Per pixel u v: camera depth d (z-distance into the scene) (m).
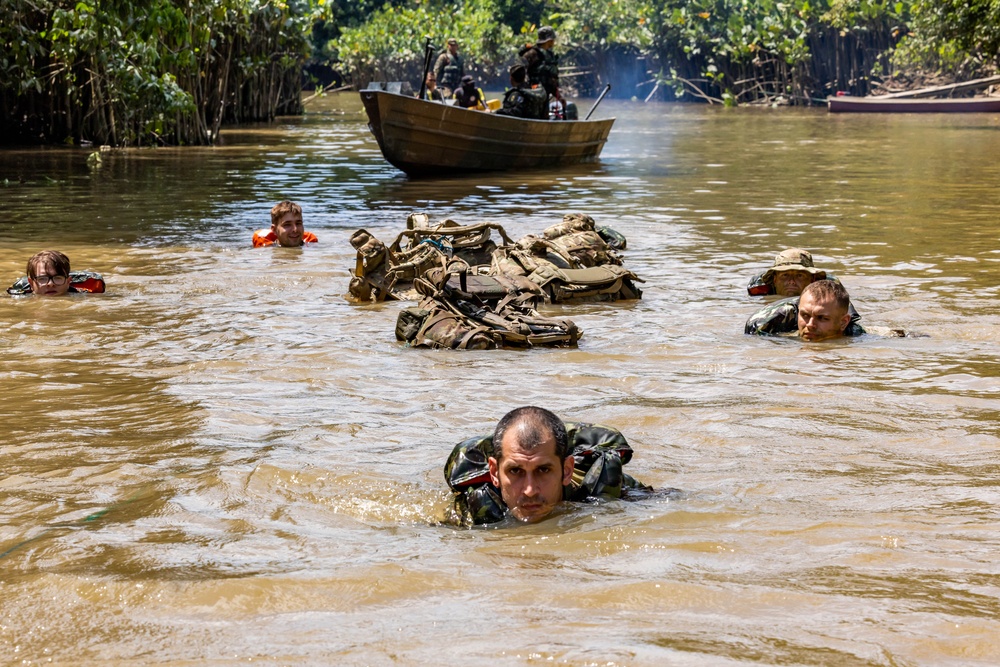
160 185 17.70
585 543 3.49
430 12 58.25
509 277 8.47
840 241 11.77
